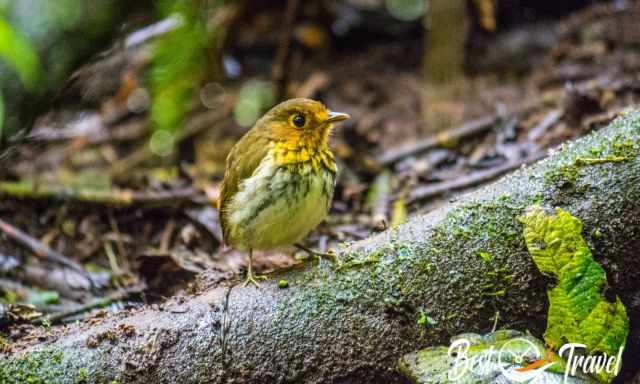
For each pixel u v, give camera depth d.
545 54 13.91
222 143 13.09
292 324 6.28
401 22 15.30
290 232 7.45
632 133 6.59
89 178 11.84
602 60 12.06
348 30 15.35
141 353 6.21
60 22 11.66
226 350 6.23
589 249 6.19
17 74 11.64
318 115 7.38
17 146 12.20
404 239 6.57
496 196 6.59
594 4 14.46
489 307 6.28
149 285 8.92
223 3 14.01
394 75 14.43
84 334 6.38
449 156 11.09
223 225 7.89
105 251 10.43
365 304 6.31
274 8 15.94
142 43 13.20
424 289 6.32
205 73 14.01
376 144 12.11
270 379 6.20
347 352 6.21
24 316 7.41
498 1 14.61
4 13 11.32
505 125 11.32
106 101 13.56
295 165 7.25
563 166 6.58
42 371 6.15
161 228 10.73
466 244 6.41
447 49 13.38
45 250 10.02
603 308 6.10
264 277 6.69
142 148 12.95
